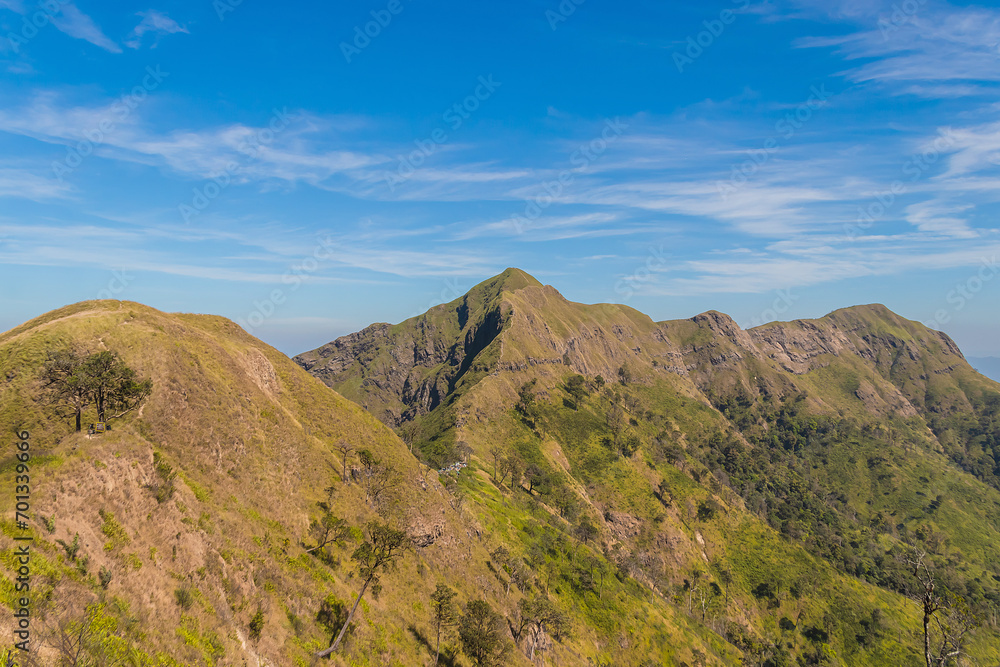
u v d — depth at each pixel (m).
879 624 145.50
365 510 68.94
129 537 33.22
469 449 159.25
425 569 69.50
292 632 40.28
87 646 23.16
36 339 54.00
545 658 79.38
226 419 60.59
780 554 170.62
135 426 48.53
